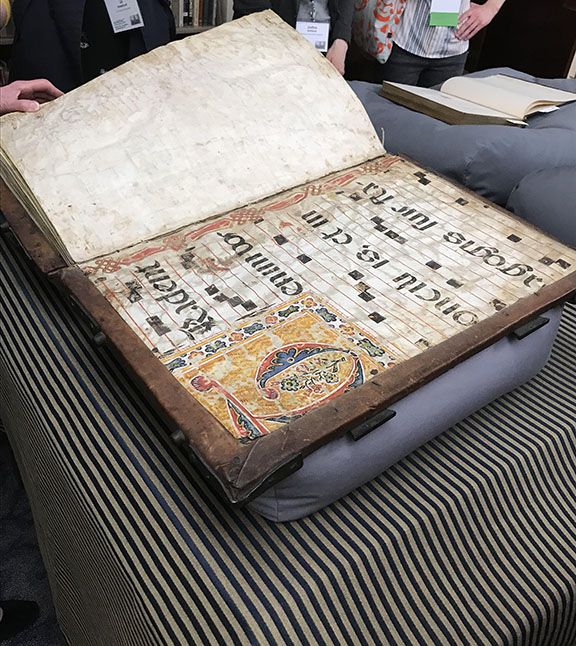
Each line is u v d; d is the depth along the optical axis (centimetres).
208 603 47
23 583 100
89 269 59
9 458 117
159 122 69
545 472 60
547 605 54
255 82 75
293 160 72
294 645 46
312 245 63
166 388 48
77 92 71
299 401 48
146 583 49
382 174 74
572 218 79
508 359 58
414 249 62
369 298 57
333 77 79
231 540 50
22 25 125
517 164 89
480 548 55
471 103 107
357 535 51
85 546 62
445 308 56
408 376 49
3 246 78
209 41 78
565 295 58
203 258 61
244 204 68
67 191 62
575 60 254
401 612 51
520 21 264
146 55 75
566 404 66
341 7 165
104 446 58
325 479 49
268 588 47
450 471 57
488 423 63
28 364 67
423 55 175
